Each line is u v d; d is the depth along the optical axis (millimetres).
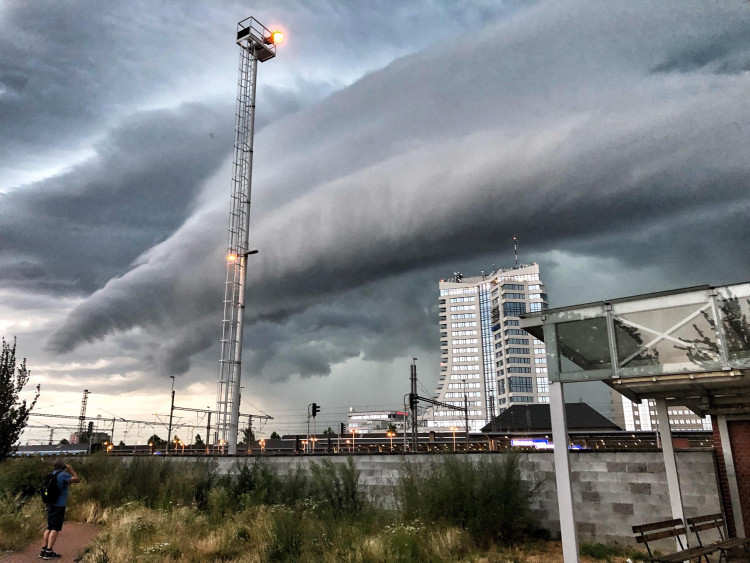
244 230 34906
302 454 17641
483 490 12984
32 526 11883
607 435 45875
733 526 12039
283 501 15844
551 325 9906
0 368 18438
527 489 13992
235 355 29828
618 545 12867
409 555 10555
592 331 9594
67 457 19672
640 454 13180
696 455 12656
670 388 11102
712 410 12141
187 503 16016
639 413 149375
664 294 8961
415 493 13922
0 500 13461
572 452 13891
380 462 16031
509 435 54250
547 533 13523
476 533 12344
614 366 9109
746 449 12281
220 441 33094
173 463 18766
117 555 10469
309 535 11898
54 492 10500
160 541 11930
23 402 18500
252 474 17391
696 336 8641
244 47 39219
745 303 8328
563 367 9633
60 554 10758
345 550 10766
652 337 9008
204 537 12703
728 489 12258
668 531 10125
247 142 36938
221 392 33656
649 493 12891
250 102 37750
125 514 14055
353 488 15477
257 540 12398
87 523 14055
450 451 15219
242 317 30422
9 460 17203
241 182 36844
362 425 156375
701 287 8656
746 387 10461
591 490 13492
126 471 17953
